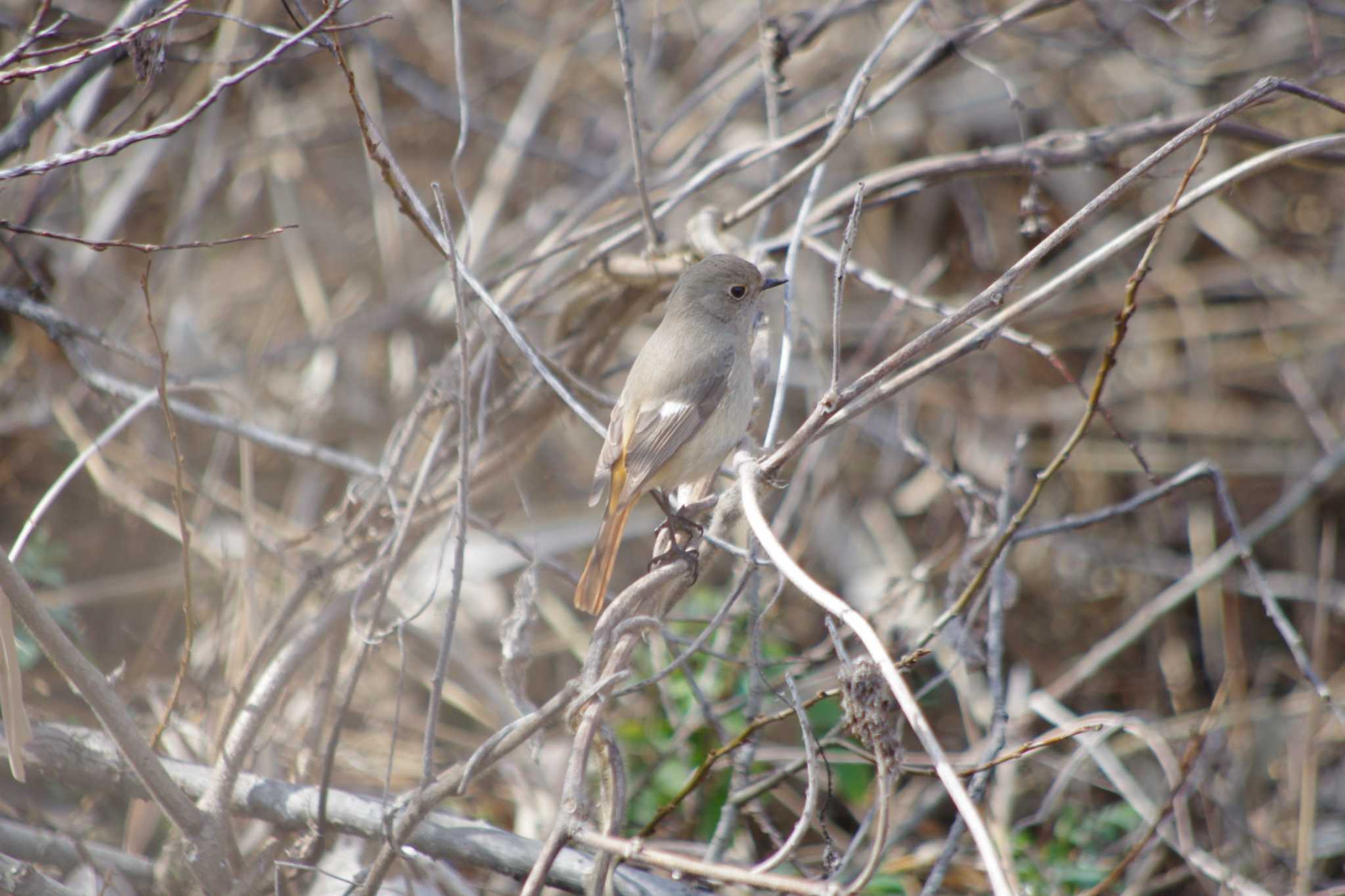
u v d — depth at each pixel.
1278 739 11.30
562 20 15.70
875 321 13.91
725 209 13.92
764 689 8.80
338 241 15.02
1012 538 8.06
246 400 10.08
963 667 10.37
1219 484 8.66
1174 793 8.44
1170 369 14.06
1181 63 13.79
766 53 10.07
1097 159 9.92
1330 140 6.71
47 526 10.92
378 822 7.11
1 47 11.44
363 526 8.91
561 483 12.73
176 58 10.15
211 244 6.84
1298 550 13.01
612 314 10.55
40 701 8.99
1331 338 13.95
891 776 4.90
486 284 11.22
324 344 13.23
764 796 9.76
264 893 7.23
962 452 13.55
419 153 15.45
